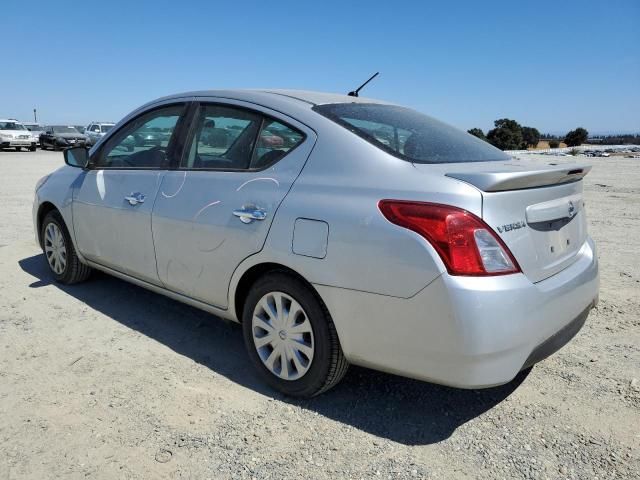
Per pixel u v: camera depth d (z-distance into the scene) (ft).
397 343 8.23
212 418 9.20
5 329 12.75
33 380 10.36
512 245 8.04
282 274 9.53
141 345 12.08
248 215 9.86
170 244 11.55
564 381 10.53
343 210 8.68
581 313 9.45
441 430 8.96
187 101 12.35
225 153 11.07
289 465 8.02
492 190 7.98
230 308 10.65
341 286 8.59
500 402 9.82
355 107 10.84
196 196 11.03
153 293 15.49
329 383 9.38
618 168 61.77
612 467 8.02
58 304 14.48
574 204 9.80
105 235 13.52
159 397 9.84
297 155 9.80
